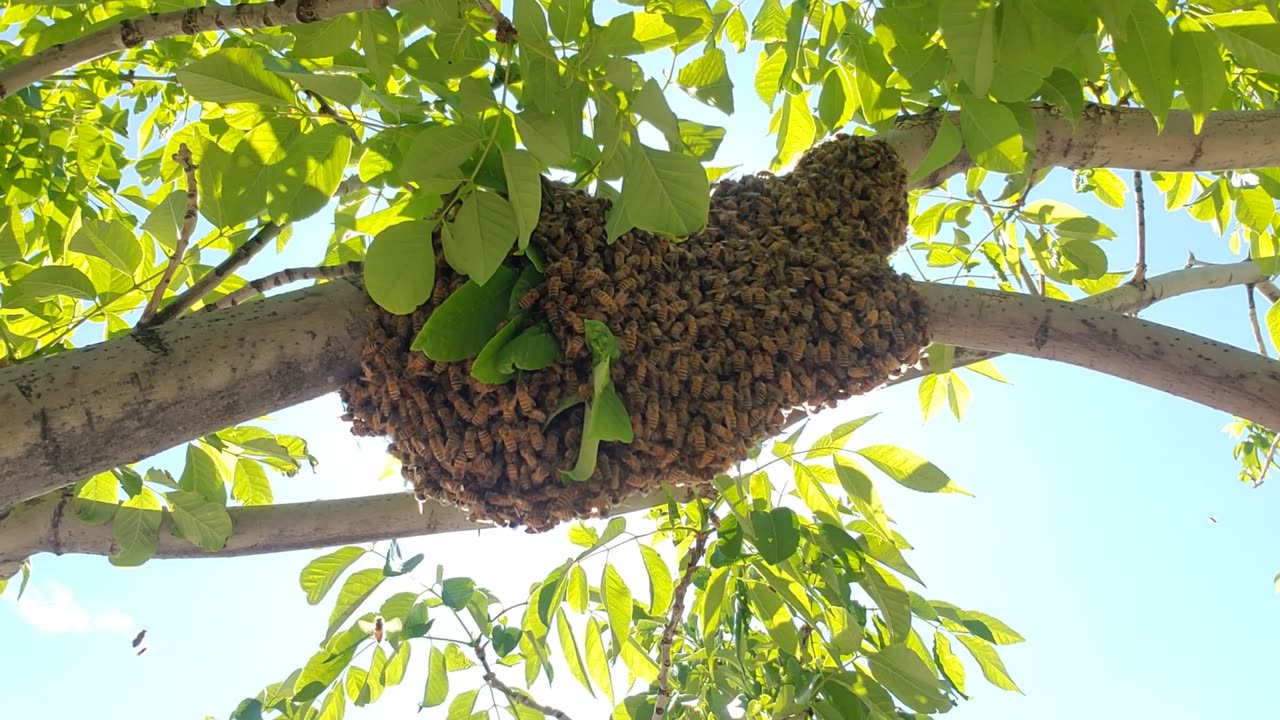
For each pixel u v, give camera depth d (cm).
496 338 62
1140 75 69
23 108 104
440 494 68
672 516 95
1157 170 92
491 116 68
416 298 62
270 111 65
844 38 88
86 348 58
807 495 93
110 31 67
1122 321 75
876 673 84
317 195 65
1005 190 101
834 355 70
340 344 64
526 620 99
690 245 72
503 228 63
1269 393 71
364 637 95
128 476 85
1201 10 74
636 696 99
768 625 90
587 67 63
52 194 108
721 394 68
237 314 61
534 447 64
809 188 77
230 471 98
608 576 95
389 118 71
